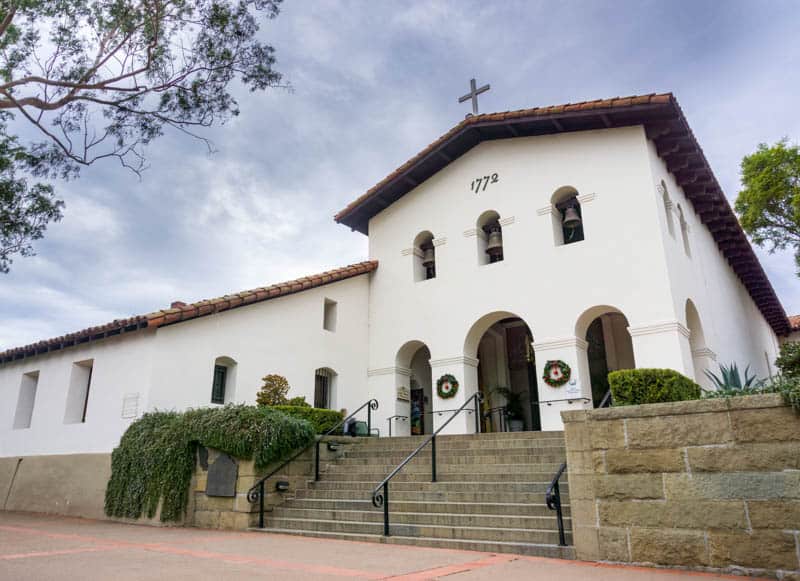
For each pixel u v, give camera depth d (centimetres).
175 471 1113
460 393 1593
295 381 1555
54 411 1477
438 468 1090
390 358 1773
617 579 573
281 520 1008
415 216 1847
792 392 604
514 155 1669
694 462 643
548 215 1559
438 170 1833
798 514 584
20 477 1488
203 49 961
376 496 905
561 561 679
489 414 1861
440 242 1759
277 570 619
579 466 707
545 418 1420
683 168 1556
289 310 1588
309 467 1176
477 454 1110
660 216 1398
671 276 1352
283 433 1090
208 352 1360
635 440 680
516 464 1027
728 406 638
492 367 1991
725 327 1728
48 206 1176
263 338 1495
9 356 1636
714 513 622
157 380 1250
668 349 1292
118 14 927
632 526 661
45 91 919
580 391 1386
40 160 993
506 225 1627
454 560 687
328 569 625
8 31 938
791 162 1786
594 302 1421
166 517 1096
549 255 1527
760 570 589
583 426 716
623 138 1488
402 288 1811
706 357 1442
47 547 799
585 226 1489
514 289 1563
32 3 903
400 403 1747
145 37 943
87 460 1320
